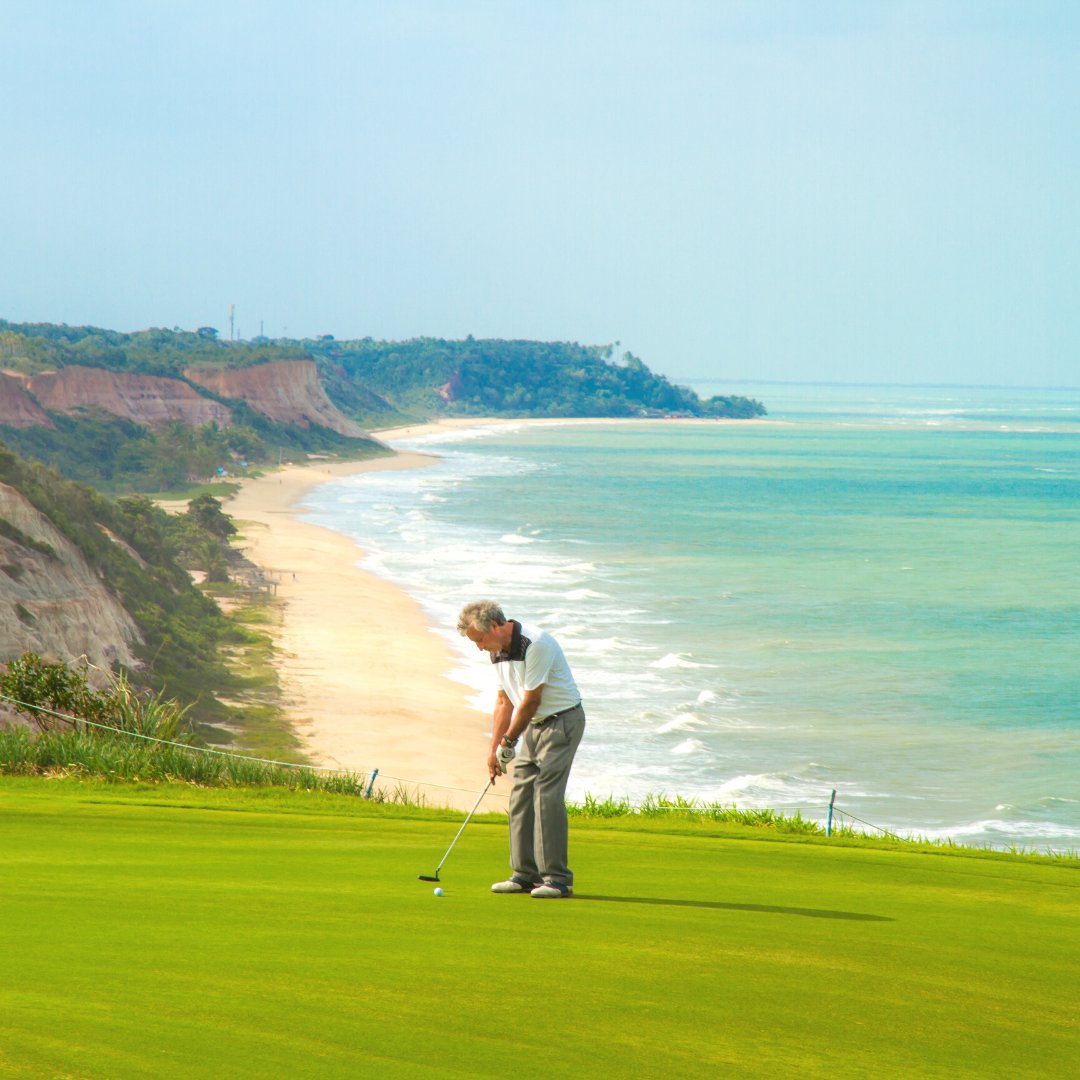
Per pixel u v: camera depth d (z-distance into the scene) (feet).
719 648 206.28
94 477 453.99
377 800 47.73
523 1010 14.47
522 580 274.16
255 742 133.08
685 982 16.21
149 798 38.14
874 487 576.61
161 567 216.54
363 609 226.58
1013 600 268.00
